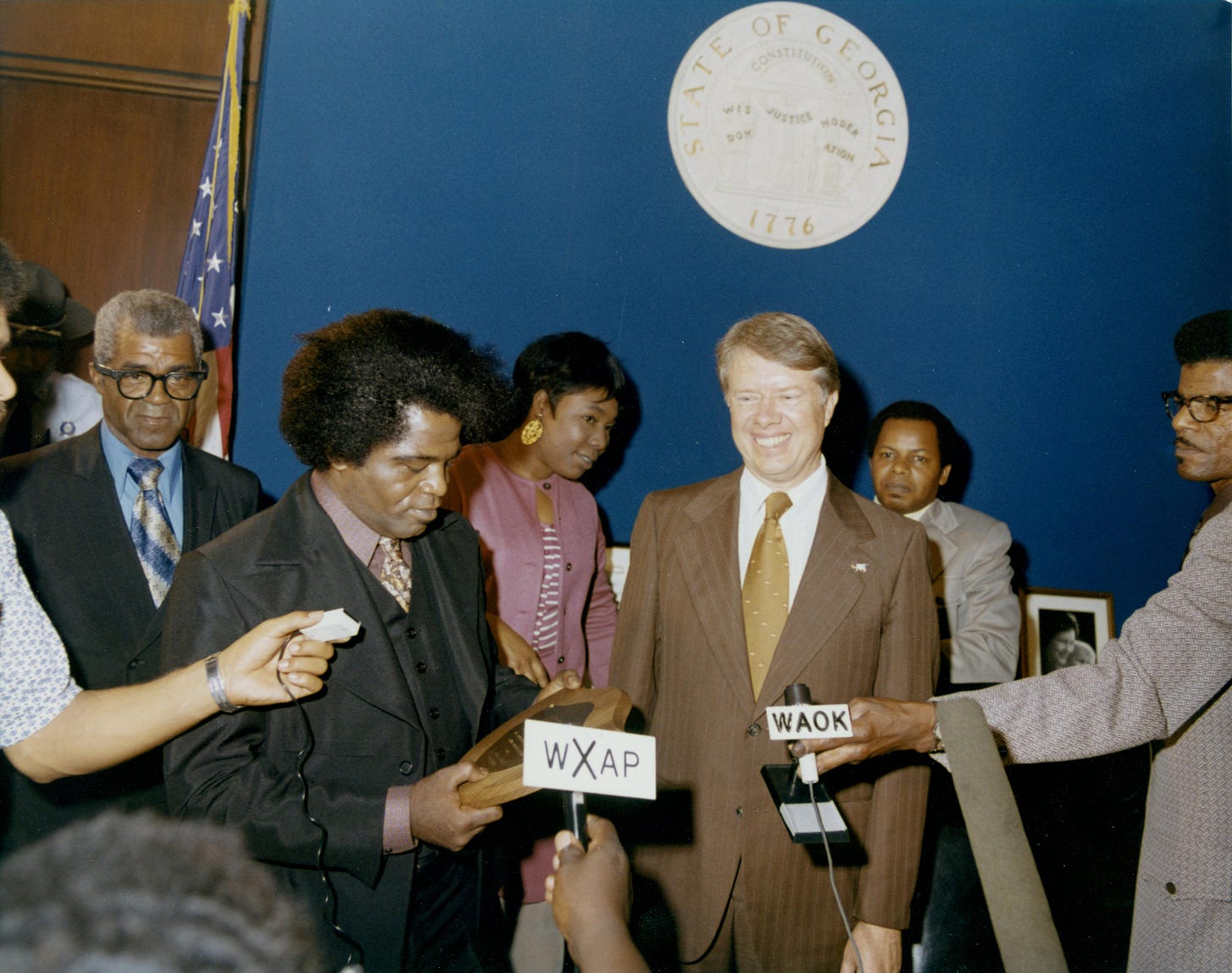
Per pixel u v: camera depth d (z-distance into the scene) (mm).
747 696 1566
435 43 3094
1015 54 3527
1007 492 3504
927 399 3451
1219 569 1419
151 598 1777
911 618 1603
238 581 1223
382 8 3053
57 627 1694
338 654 1256
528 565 2326
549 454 2414
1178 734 1547
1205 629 1422
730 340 1658
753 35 3318
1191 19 3660
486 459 2447
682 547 1683
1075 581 3541
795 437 1594
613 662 1734
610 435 3191
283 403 1305
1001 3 3512
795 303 3354
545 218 3172
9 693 1102
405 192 3068
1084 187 3584
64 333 2672
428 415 1218
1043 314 3541
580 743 977
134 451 1884
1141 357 3615
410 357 1227
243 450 2949
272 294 2971
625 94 3230
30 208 2984
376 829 1158
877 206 3412
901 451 2691
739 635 1595
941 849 1889
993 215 3508
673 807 1620
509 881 2107
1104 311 3590
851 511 1675
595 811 1943
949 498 3469
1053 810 2053
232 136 2797
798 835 1229
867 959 1503
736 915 1548
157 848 387
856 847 1574
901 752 1592
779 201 3342
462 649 1399
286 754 1232
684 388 3256
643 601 1718
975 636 2576
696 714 1609
